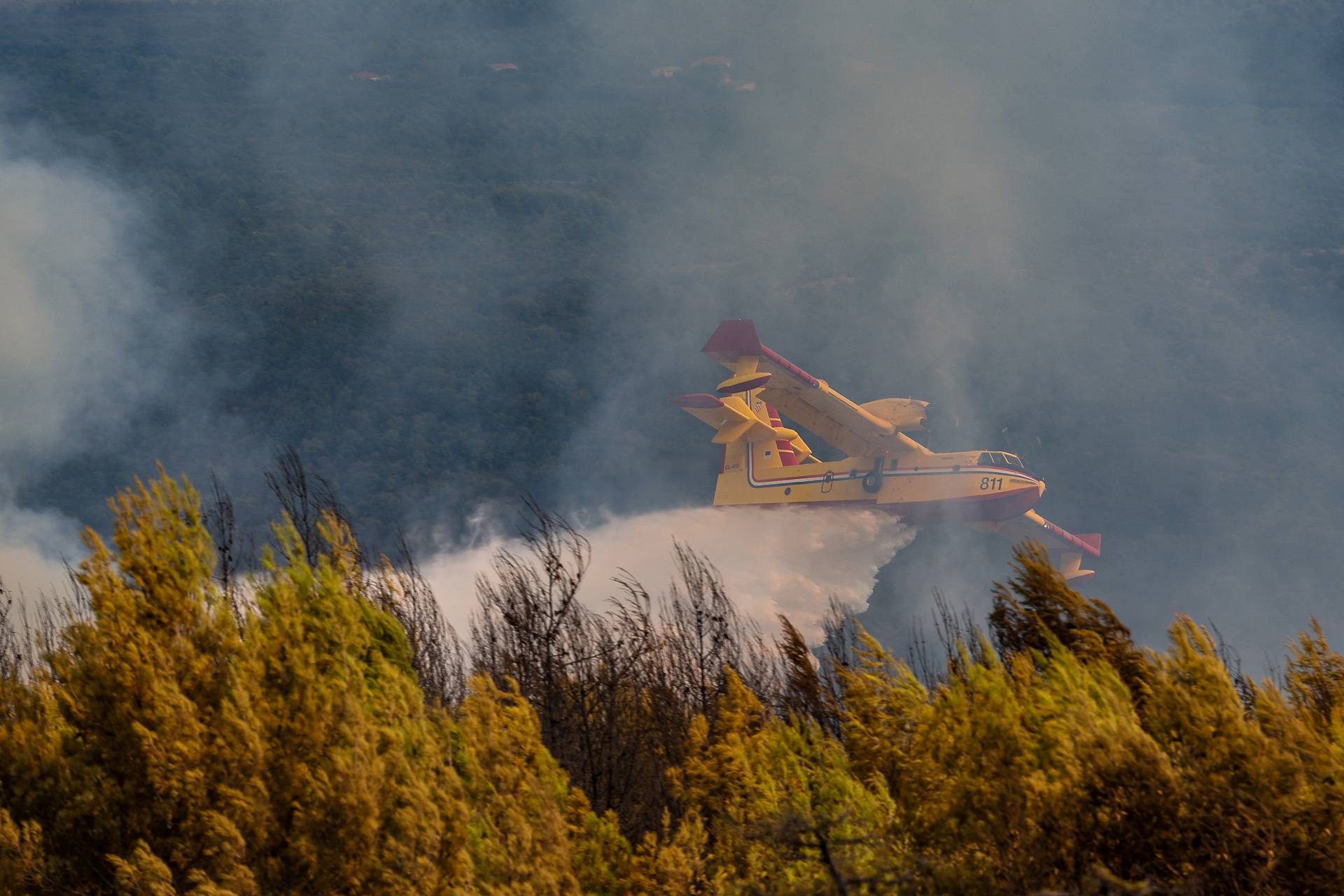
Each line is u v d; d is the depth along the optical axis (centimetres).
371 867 2878
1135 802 2766
